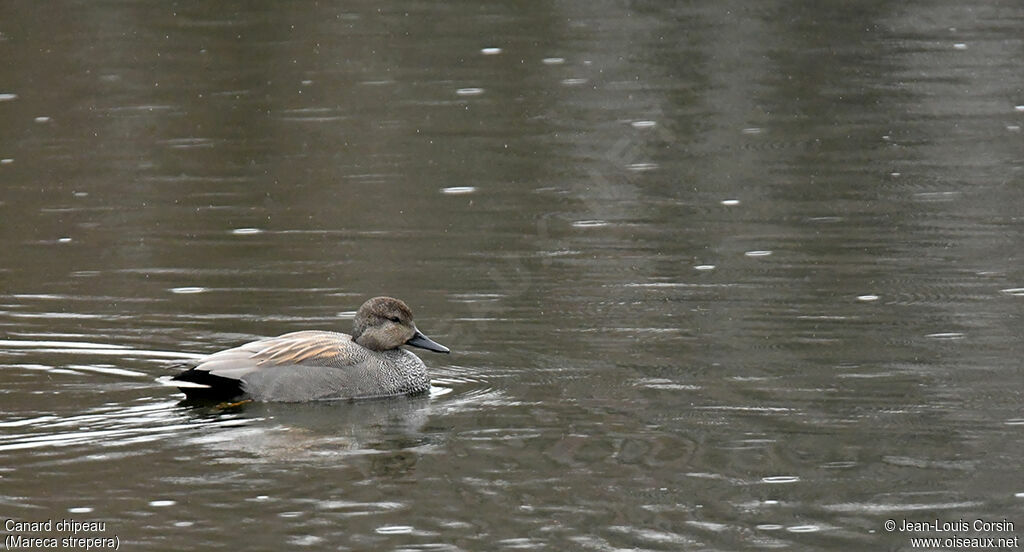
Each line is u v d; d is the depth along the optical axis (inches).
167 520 409.7
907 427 484.1
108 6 1320.1
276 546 392.5
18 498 426.3
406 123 1008.2
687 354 571.2
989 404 504.7
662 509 416.5
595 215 802.2
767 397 517.7
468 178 885.2
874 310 622.8
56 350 586.6
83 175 901.8
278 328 617.9
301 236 768.9
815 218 784.9
